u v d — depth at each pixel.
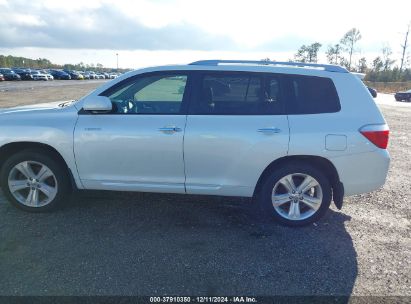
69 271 3.04
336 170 3.78
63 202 4.34
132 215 4.20
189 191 3.98
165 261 3.25
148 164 3.88
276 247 3.56
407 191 5.38
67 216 4.12
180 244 3.56
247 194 3.93
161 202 4.61
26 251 3.34
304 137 3.70
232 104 3.83
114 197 4.72
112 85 3.99
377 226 4.13
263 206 4.00
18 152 4.07
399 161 7.30
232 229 3.92
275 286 2.94
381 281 3.05
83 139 3.88
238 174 3.84
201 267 3.17
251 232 3.87
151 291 2.82
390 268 3.26
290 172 3.86
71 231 3.76
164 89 3.93
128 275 3.02
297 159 3.89
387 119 15.36
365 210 4.60
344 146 3.71
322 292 2.88
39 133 3.91
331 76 3.89
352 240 3.77
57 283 2.88
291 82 3.85
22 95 23.25
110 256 3.30
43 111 4.07
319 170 3.90
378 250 3.57
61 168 4.07
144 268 3.12
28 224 3.90
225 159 3.79
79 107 4.00
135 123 3.83
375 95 5.63
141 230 3.84
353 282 3.02
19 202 4.16
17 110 4.18
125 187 4.02
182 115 3.83
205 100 3.86
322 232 3.93
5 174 4.10
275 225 4.05
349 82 3.89
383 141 3.77
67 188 4.18
